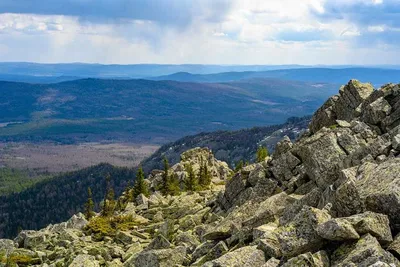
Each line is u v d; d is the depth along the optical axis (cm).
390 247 1872
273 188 4078
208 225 4147
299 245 2012
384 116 3947
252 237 2830
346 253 1875
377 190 2250
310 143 3875
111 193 9381
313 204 2766
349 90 4938
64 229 5884
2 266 4906
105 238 5409
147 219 6178
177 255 3294
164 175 9069
